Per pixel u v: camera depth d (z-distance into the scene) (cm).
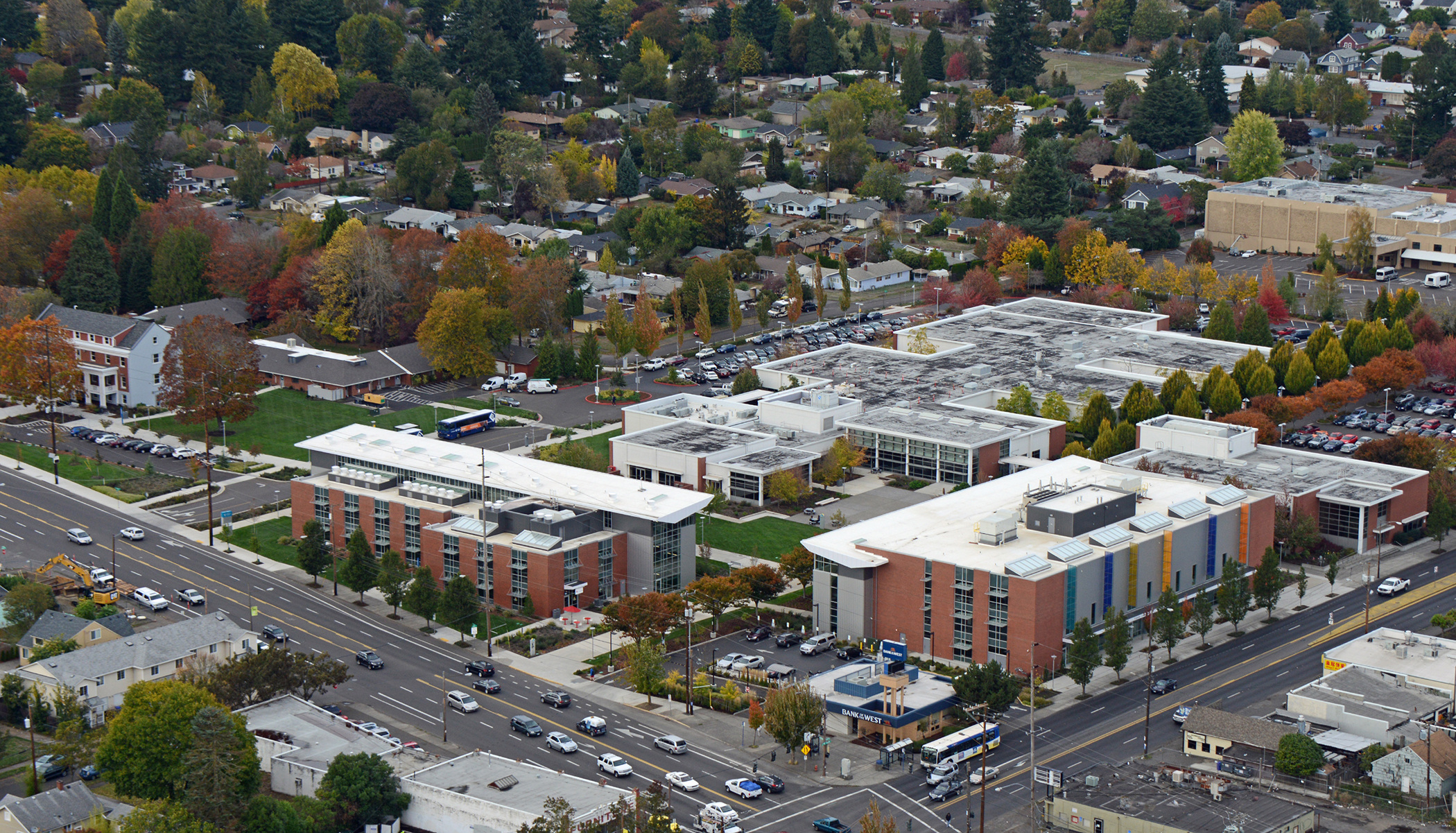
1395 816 19588
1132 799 19425
